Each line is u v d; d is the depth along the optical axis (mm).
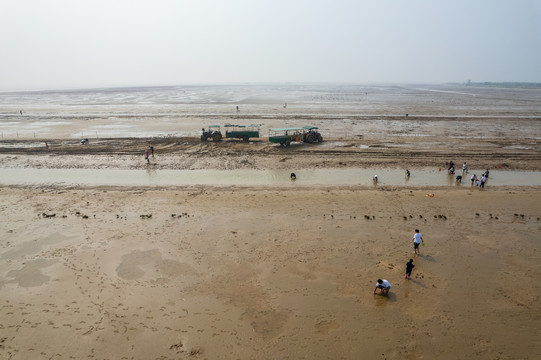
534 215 21078
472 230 19016
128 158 35406
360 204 22734
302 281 14266
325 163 33500
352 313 12352
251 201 23250
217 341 11023
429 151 37906
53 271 14914
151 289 13703
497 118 63531
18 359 10289
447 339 11164
